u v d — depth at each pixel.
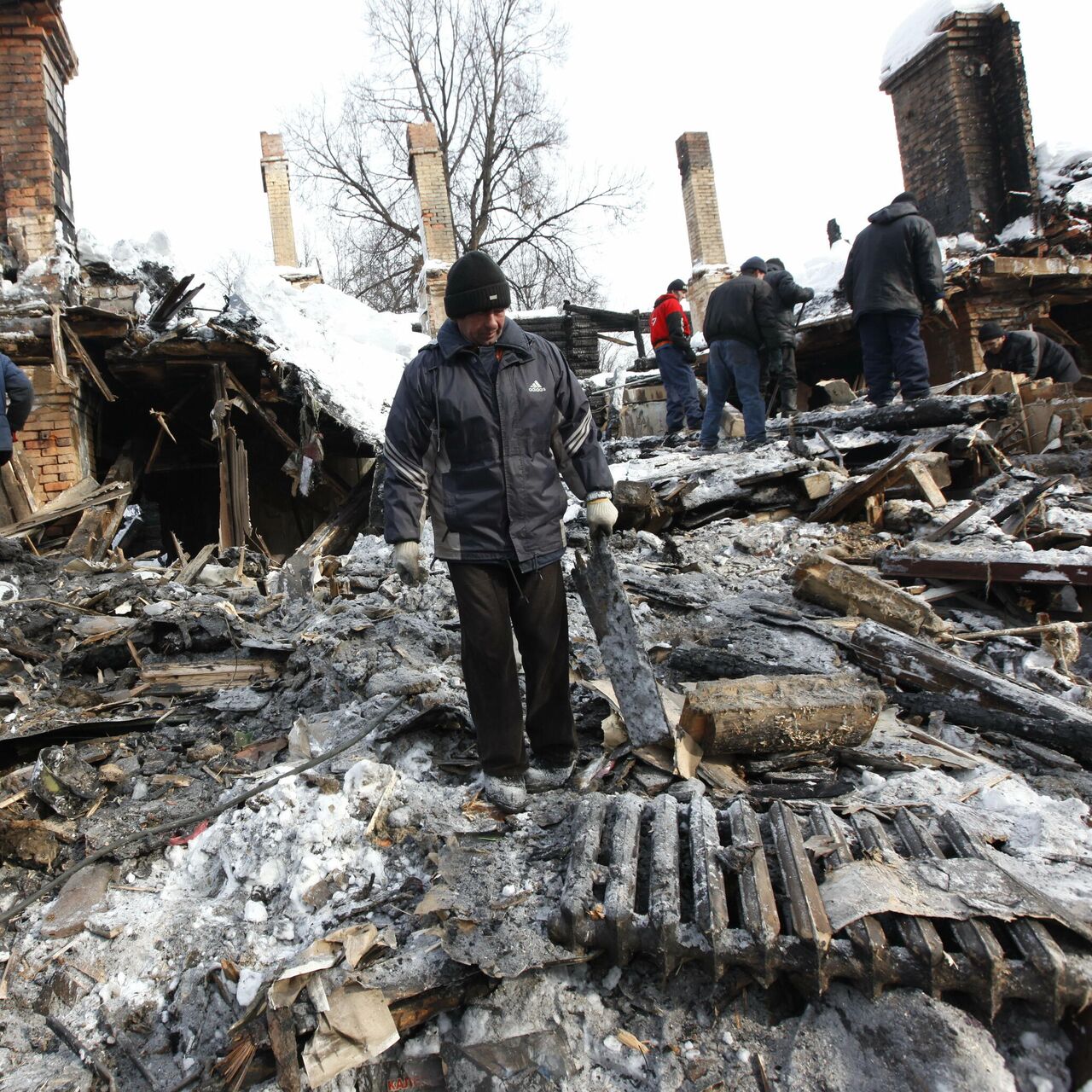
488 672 2.65
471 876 2.37
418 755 3.05
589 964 2.14
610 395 13.50
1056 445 6.08
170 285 9.15
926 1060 1.81
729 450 6.96
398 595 4.58
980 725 3.05
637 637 2.90
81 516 7.28
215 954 2.37
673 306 8.86
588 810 2.46
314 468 8.94
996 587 4.12
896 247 6.61
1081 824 2.34
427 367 2.56
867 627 3.55
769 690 2.83
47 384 7.79
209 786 3.16
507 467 2.57
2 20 7.94
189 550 10.57
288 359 8.42
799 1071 1.88
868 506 5.35
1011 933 1.92
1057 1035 1.85
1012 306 11.45
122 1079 2.13
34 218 8.07
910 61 12.73
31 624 4.40
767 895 2.06
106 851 2.78
